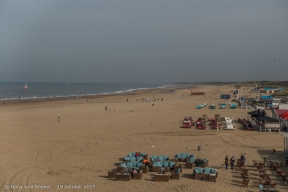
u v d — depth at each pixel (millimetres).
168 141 33125
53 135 36562
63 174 21734
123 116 54812
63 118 52188
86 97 115625
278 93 113125
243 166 23000
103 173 22062
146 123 46094
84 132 38625
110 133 37906
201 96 113438
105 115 56375
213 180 20172
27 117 53531
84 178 20891
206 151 28547
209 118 50938
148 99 96875
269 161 24969
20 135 36500
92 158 26141
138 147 30281
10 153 27688
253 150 28953
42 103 86000
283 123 41375
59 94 144500
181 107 71312
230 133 37656
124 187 19141
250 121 44969
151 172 22281
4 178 20719
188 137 35312
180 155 25359
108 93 152875
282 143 31922
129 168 21281
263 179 19812
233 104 67938
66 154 27469
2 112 61656
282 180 20359
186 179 20703
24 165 23906
